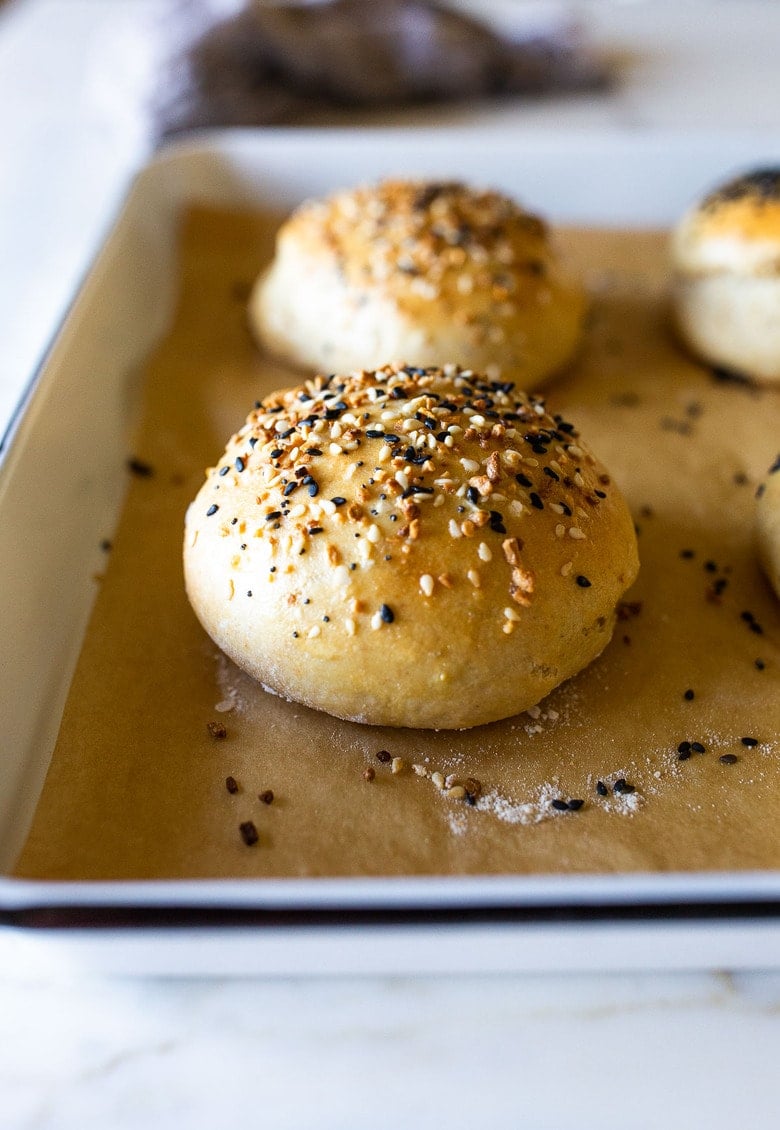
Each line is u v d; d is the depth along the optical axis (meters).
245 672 0.25
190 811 0.23
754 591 0.28
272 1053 0.20
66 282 0.38
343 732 0.24
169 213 0.38
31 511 0.26
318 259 0.34
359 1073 0.20
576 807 0.23
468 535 0.23
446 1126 0.19
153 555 0.28
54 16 0.64
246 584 0.24
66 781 0.23
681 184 0.39
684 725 0.25
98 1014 0.21
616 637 0.26
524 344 0.33
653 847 0.22
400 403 0.26
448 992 0.21
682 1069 0.20
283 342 0.34
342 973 0.20
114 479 0.30
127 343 0.33
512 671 0.23
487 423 0.25
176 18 0.46
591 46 0.54
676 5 0.63
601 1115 0.19
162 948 0.19
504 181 0.39
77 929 0.19
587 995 0.21
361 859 0.22
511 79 0.50
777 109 0.49
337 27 0.47
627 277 0.39
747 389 0.34
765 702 0.25
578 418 0.33
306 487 0.24
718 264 0.33
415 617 0.23
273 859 0.22
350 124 0.48
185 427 0.32
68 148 0.47
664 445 0.32
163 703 0.25
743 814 0.23
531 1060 0.20
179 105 0.44
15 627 0.24
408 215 0.34
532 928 0.19
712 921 0.19
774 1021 0.20
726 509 0.30
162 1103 0.20
